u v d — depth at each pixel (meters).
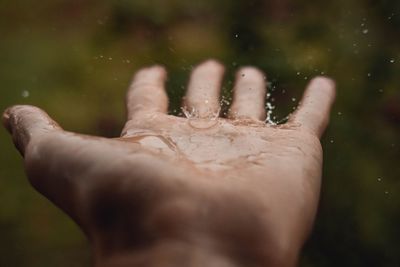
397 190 0.60
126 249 0.27
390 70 0.66
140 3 0.82
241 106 0.40
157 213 0.27
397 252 0.58
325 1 0.72
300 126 0.35
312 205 0.30
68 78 0.79
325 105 0.39
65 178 0.29
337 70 0.66
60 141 0.30
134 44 0.80
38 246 0.63
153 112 0.36
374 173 0.61
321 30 0.70
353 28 0.69
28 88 0.78
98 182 0.28
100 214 0.28
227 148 0.32
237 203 0.28
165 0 0.81
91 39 0.84
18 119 0.32
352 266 0.57
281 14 0.74
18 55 0.84
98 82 0.77
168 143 0.31
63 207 0.29
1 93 0.78
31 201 0.68
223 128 0.33
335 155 0.62
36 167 0.30
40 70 0.81
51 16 0.90
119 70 0.77
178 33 0.78
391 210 0.59
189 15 0.80
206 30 0.77
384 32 0.68
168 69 0.68
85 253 0.62
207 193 0.27
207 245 0.27
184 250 0.26
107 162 0.28
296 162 0.31
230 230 0.27
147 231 0.27
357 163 0.61
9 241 0.64
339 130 0.63
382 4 0.68
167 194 0.27
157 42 0.78
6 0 0.93
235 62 0.69
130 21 0.82
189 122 0.34
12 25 0.89
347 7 0.71
